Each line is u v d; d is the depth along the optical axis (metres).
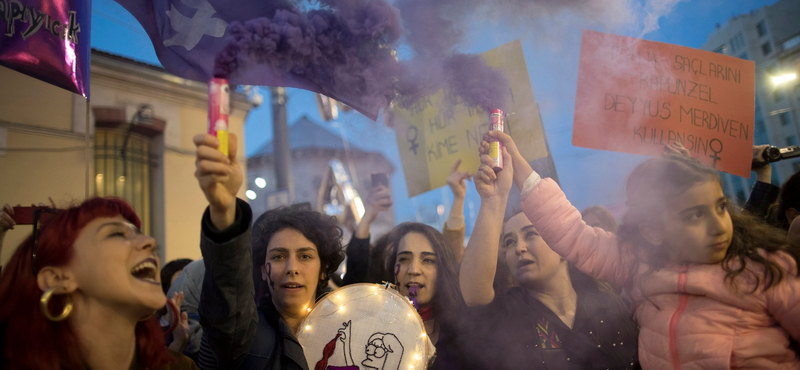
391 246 2.79
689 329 1.77
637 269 1.98
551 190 2.15
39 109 7.54
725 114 2.72
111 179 8.64
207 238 1.71
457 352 2.44
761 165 2.87
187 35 2.55
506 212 2.72
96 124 8.55
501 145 2.30
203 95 9.77
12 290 1.59
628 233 2.01
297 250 2.23
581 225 2.12
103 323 1.59
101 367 1.59
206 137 1.55
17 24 2.66
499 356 2.32
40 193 7.42
